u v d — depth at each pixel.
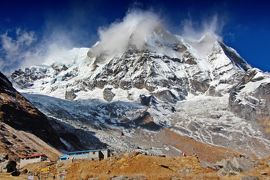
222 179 103.19
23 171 139.25
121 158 133.75
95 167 131.50
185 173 116.44
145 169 125.31
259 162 113.69
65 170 133.25
